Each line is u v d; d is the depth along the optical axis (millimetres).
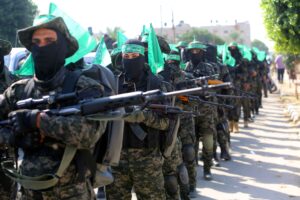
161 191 4324
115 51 5070
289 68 25625
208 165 7414
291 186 7082
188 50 7742
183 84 6117
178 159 5156
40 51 2910
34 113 2783
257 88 16312
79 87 2943
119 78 4480
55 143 2926
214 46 8898
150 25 5148
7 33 26484
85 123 2836
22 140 2932
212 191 6832
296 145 10555
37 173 2938
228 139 9102
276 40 10602
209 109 7129
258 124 14141
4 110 3150
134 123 4160
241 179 7523
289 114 16234
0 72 4324
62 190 2975
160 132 4309
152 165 4250
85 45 3363
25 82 3123
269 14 10305
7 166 3564
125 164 4254
